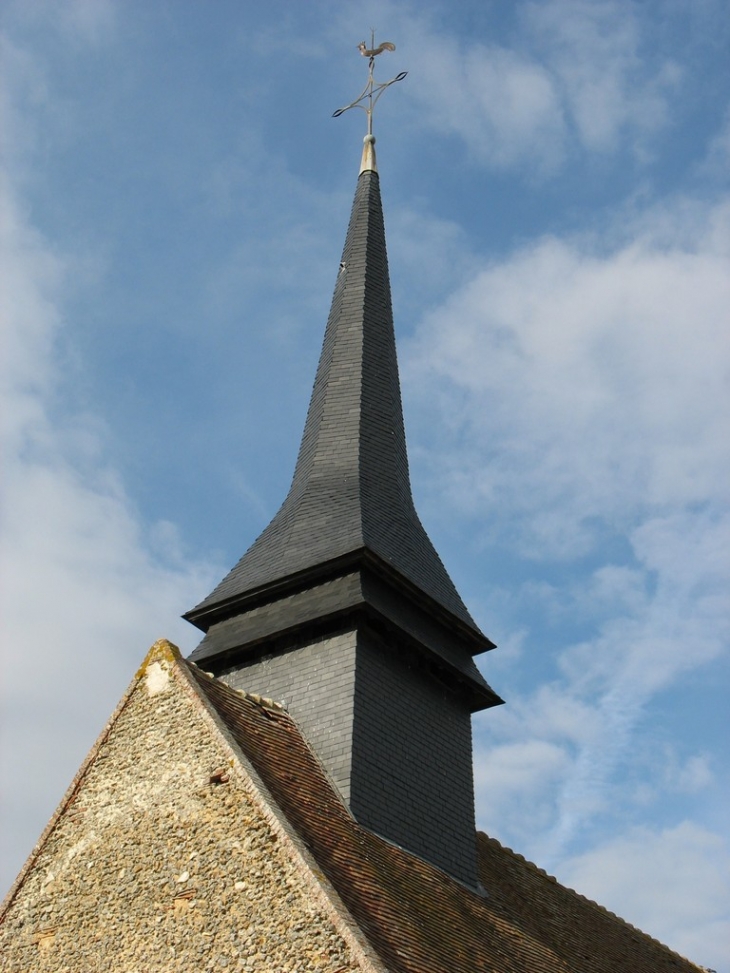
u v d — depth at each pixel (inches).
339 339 1251.8
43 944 794.8
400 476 1164.5
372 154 1433.3
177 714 842.8
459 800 1027.9
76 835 832.3
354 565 1011.9
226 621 1072.8
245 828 753.6
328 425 1176.8
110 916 776.3
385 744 958.4
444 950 771.4
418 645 1031.0
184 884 755.4
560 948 1020.5
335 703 952.3
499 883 1074.7
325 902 693.9
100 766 854.5
